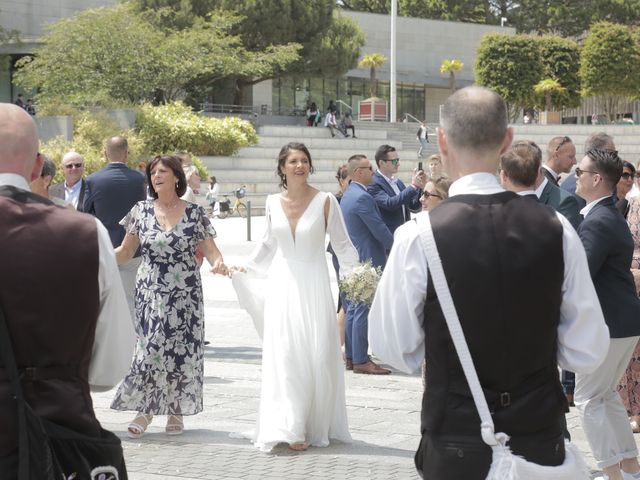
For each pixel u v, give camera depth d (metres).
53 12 52.69
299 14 49.75
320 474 6.41
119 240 9.30
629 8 74.25
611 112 57.34
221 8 46.91
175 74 40.12
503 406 3.33
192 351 7.32
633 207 7.36
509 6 78.44
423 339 3.44
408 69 66.12
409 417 8.11
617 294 6.04
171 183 7.34
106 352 3.42
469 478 3.29
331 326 7.20
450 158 3.55
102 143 32.66
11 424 3.15
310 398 7.08
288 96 60.81
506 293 3.31
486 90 3.52
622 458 6.07
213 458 6.82
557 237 3.37
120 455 3.43
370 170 10.12
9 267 3.21
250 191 39.28
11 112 3.41
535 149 5.75
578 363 3.41
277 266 7.23
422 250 3.38
